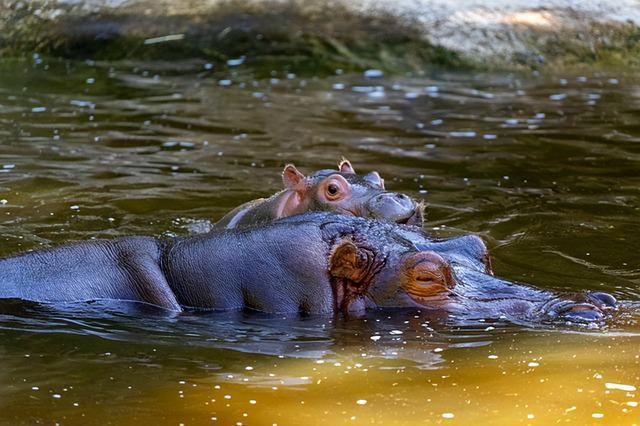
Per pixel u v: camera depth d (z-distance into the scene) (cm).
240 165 3250
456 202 2900
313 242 1975
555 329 1848
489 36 5125
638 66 5109
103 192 2916
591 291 2120
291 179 2606
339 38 5097
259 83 4622
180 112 4000
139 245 2094
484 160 3353
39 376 1655
